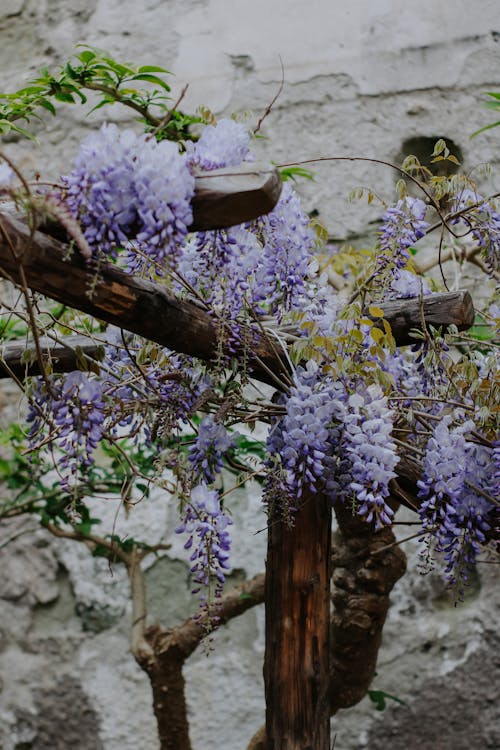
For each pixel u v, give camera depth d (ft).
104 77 10.12
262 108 14.83
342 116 14.65
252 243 8.74
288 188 9.00
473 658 13.15
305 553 8.90
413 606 13.29
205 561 8.91
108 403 8.76
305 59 14.84
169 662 11.64
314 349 8.48
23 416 14.38
